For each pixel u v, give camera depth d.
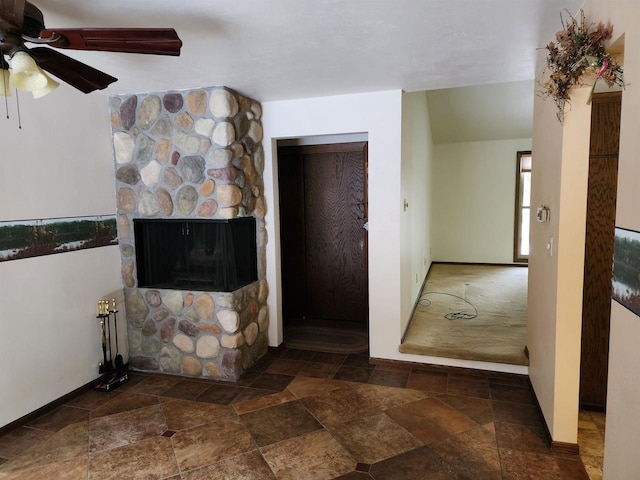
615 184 2.48
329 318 4.67
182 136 3.20
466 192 7.24
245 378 3.31
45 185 2.79
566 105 2.05
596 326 2.65
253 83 2.99
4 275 2.53
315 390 3.09
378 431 2.54
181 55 2.39
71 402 2.96
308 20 1.95
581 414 2.70
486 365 3.27
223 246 3.23
